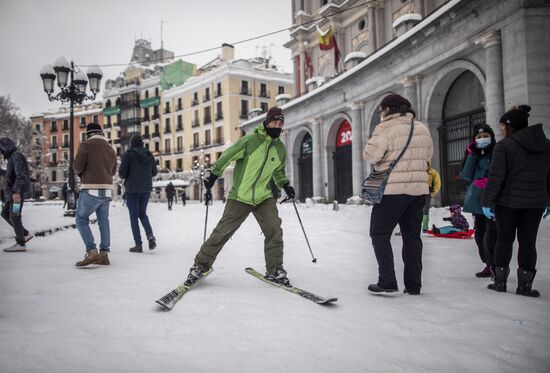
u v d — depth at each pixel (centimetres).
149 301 282
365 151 318
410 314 255
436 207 1561
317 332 218
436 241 668
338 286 337
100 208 445
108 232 450
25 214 1401
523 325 235
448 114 1591
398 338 211
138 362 177
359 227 919
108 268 420
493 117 1198
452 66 1426
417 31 1488
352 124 2102
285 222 1087
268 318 241
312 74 3162
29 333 213
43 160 6912
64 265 442
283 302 279
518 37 1096
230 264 441
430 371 171
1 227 840
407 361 181
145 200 559
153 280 356
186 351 190
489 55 1205
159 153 5675
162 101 5669
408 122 318
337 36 2841
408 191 306
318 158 2505
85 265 425
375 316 250
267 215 351
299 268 421
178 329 221
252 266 430
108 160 453
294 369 171
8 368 169
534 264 309
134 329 221
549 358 186
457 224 730
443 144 1595
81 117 6731
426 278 382
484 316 252
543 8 1071
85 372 166
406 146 310
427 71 1558
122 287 327
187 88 5256
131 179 547
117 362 177
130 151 549
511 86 1121
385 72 1794
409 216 315
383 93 1880
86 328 222
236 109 4744
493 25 1187
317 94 2395
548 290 331
